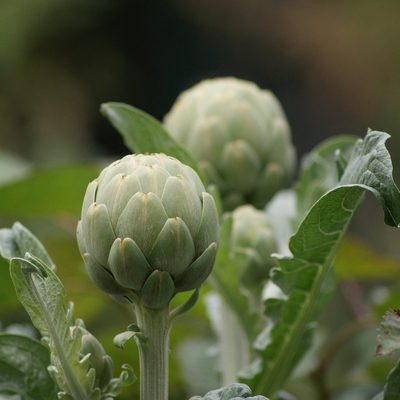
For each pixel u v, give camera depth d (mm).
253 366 1363
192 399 1214
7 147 5262
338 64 5789
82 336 1226
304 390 1801
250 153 1529
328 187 1458
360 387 1825
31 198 1778
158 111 6520
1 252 1280
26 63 5637
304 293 1317
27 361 1284
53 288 1211
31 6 5547
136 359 1571
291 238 1271
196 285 1203
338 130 5809
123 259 1180
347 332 1637
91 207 1189
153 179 1186
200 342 1811
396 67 5586
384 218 1186
